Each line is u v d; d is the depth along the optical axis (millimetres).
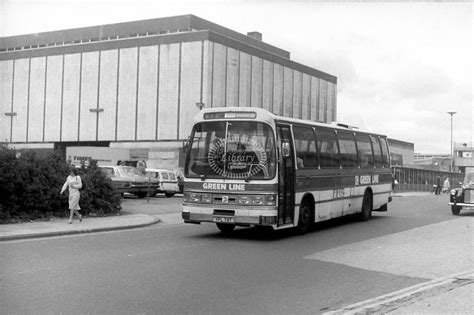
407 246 12750
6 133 64875
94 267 9281
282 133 13766
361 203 18781
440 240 13891
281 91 63156
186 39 54594
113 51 58750
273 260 10500
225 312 6625
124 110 58031
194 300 7152
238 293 7633
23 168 16703
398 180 54062
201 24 59906
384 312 6574
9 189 16219
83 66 60500
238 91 56969
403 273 9461
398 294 7723
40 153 18359
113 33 62969
